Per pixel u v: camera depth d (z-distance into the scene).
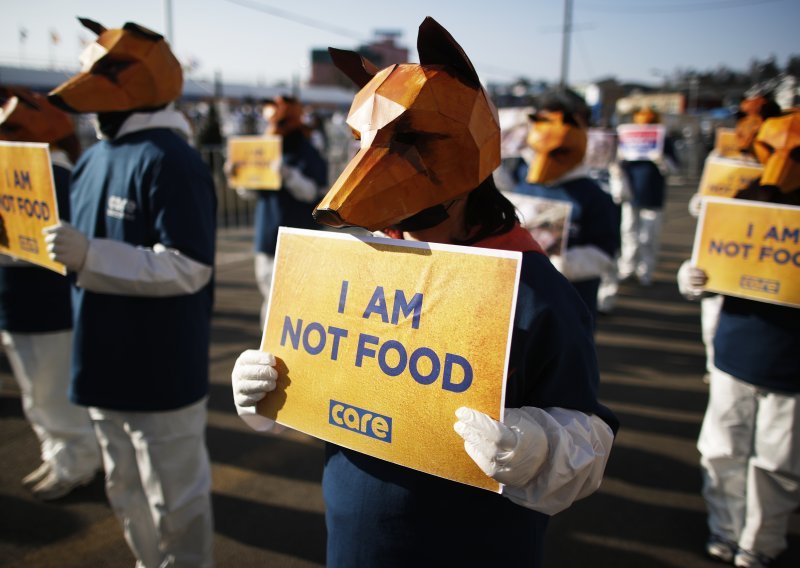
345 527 1.42
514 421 1.15
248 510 3.14
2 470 3.50
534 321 1.21
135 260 2.05
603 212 3.54
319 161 5.78
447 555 1.31
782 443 2.53
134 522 2.41
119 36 2.19
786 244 2.37
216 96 21.11
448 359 1.19
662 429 4.09
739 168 3.46
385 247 1.28
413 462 1.22
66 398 3.18
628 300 7.53
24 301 3.01
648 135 7.73
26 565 2.72
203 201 2.22
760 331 2.50
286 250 1.44
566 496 1.19
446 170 1.18
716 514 2.83
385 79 1.20
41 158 2.20
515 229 1.36
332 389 1.33
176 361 2.23
